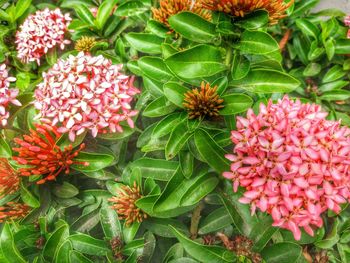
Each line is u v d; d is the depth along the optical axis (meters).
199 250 0.24
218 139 0.26
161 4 0.30
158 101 0.28
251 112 0.25
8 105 0.29
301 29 0.39
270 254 0.25
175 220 0.29
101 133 0.29
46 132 0.26
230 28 0.24
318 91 0.39
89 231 0.30
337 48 0.39
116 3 0.38
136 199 0.27
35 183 0.28
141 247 0.27
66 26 0.38
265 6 0.23
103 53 0.34
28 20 0.36
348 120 0.37
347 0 0.48
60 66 0.27
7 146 0.27
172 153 0.25
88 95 0.26
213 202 0.29
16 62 0.38
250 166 0.23
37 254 0.28
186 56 0.24
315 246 0.29
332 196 0.22
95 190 0.30
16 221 0.29
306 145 0.22
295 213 0.22
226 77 0.25
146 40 0.32
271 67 0.28
